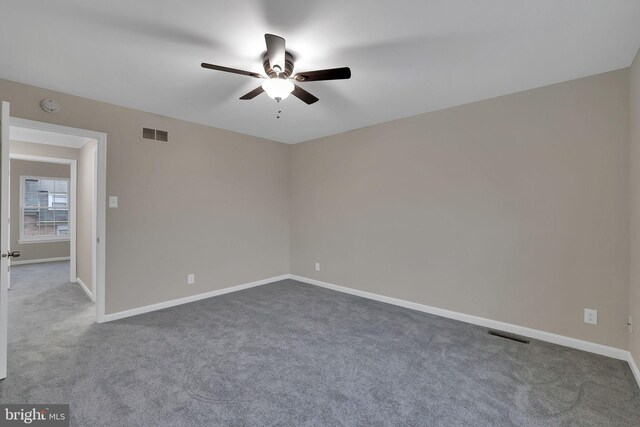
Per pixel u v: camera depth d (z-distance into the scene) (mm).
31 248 6645
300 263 4980
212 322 3168
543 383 2082
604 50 2143
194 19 1820
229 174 4297
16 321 3184
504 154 2961
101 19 1820
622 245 2398
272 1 1650
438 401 1891
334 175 4461
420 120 3541
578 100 2582
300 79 2141
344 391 1991
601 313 2484
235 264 4383
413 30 1922
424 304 3523
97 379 2104
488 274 3066
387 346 2631
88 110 3062
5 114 2117
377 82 2670
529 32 1937
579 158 2578
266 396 1933
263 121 3838
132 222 3373
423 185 3520
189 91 2883
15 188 6492
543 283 2756
